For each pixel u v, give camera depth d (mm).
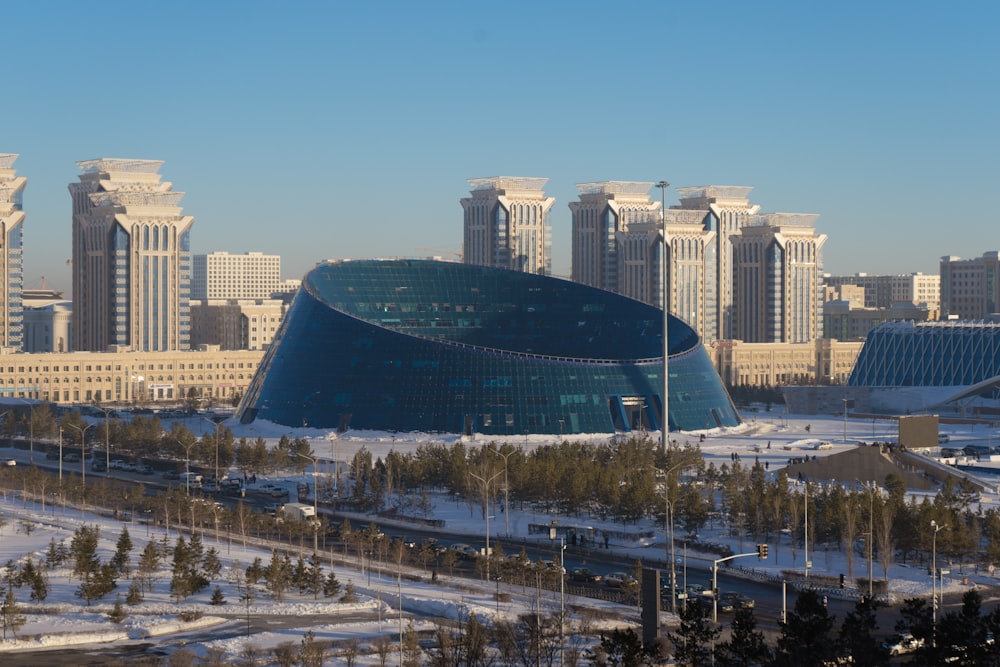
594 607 173000
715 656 135250
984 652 131375
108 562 193750
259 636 159500
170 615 170250
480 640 146625
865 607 137250
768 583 192125
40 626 164250
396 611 173500
